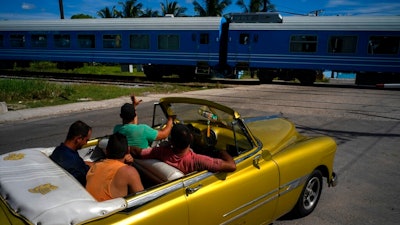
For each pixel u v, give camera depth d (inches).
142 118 368.2
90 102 486.9
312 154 144.4
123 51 856.9
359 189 185.8
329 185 163.9
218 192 103.8
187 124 151.9
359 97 566.3
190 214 96.0
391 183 194.4
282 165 128.8
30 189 83.2
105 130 317.1
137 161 117.6
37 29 934.4
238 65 805.2
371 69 713.6
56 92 553.0
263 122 176.4
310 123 345.7
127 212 83.0
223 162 106.5
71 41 904.3
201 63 798.5
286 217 154.7
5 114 388.8
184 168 108.3
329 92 640.4
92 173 99.0
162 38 820.0
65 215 74.0
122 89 639.1
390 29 687.7
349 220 151.9
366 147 263.6
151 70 868.6
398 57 691.4
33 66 1241.4
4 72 1042.1
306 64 753.6
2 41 986.1
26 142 274.8
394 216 155.8
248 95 573.9
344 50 724.0
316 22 732.7
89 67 1386.6
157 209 87.4
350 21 712.4
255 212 121.0
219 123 142.9
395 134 303.9
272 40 768.9
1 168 95.5
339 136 295.1
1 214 77.5
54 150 113.8
